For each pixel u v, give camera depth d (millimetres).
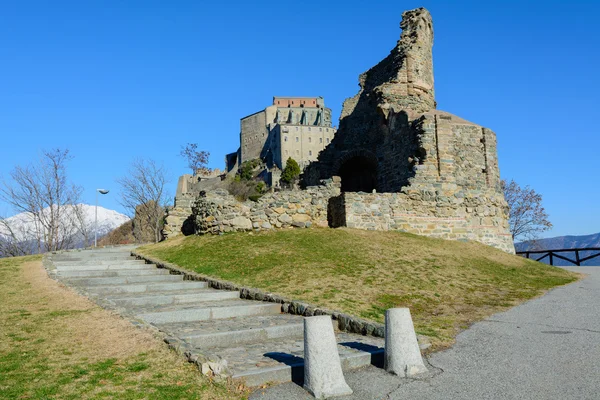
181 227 21953
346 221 18703
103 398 5000
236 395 5441
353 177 28297
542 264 18406
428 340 7691
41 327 7535
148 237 39031
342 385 5668
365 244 16281
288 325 8625
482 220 21703
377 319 9297
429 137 21516
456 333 8406
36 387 5184
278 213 18766
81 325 7641
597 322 8836
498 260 17297
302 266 13453
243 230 18297
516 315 9766
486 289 12578
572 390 5430
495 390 5551
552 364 6398
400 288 11820
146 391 5223
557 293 12414
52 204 33219
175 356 6223
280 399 5457
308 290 11305
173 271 14406
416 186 20688
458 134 22094
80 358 6148
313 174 27516
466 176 21875
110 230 50781
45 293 10359
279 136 121250
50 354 6281
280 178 90250
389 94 24938
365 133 26828
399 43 26422
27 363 5918
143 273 14227
